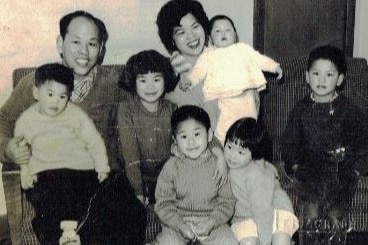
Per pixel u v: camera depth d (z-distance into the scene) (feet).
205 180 5.55
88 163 5.86
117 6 6.03
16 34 5.89
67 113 5.86
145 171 5.96
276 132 6.23
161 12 6.06
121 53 6.15
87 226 5.62
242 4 6.37
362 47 6.82
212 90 5.92
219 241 5.41
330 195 5.93
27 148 5.76
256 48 6.53
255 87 5.98
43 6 5.87
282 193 5.71
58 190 5.72
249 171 5.60
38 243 5.53
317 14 6.63
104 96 5.94
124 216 5.68
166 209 5.46
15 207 5.69
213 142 5.79
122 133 5.93
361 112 6.15
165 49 6.20
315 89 6.07
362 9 6.75
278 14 6.51
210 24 6.02
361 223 5.91
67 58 5.94
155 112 5.95
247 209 5.60
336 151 6.11
